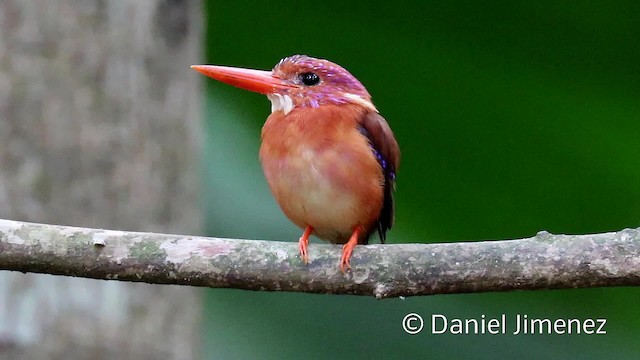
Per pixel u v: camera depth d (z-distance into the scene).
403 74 11.16
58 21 9.80
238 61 11.55
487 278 7.26
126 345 9.76
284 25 11.14
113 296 9.75
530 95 11.05
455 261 7.30
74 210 9.74
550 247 7.21
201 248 7.45
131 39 10.04
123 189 9.92
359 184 8.44
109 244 7.43
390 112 11.33
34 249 7.41
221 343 11.32
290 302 11.68
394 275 7.36
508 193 11.40
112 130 9.92
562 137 11.16
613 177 11.27
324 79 8.86
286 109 8.80
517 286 7.27
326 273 7.43
